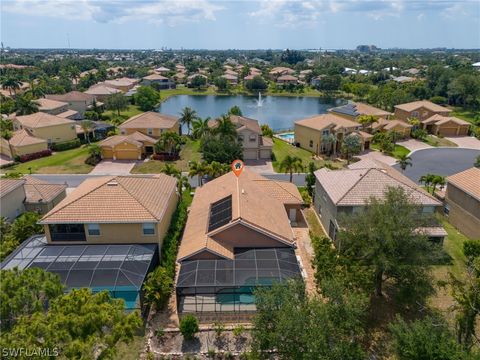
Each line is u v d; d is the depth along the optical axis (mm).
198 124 83625
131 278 28500
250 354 22594
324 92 171375
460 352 19297
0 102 109125
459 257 36656
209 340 25859
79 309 17328
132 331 18094
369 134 80562
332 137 73312
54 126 76500
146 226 33438
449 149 79000
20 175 52125
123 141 68750
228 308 27828
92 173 61781
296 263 30781
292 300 21922
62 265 29641
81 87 147875
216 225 33281
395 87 141875
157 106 137625
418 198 37156
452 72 139250
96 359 18812
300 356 20219
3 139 70625
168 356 24438
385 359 24375
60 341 15867
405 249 26312
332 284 22531
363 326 25781
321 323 20203
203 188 46781
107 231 33438
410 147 80312
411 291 26203
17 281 17562
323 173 45438
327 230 41188
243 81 194000
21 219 35875
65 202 34875
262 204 38344
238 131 68625
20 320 16094
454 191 43656
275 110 136500
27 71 177375
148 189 38000
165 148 69562
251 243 32969
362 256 27172
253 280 28328
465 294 23531
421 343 20109
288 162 54406
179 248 35312
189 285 27766
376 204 28062
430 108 96688
